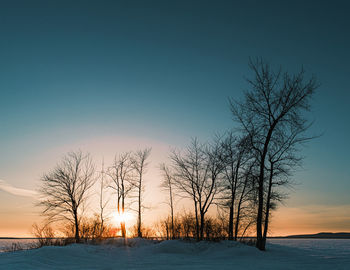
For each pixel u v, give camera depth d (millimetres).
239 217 30844
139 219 40812
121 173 41906
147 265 19688
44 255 20609
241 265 19422
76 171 36156
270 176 27469
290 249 32875
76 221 34500
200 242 29266
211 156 32750
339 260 22672
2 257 20672
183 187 33031
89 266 19094
